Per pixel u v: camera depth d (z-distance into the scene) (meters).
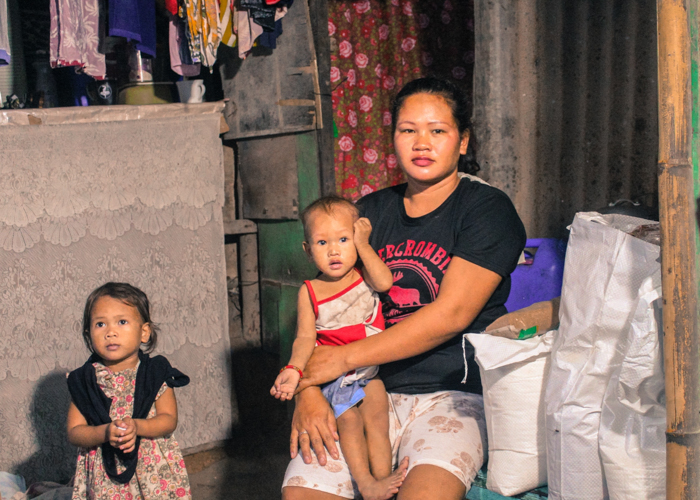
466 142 2.00
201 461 3.21
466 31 4.55
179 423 3.21
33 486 2.77
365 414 1.82
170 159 3.12
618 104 3.20
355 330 1.92
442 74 4.54
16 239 2.80
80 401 2.10
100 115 2.95
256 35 3.12
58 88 3.68
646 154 3.17
